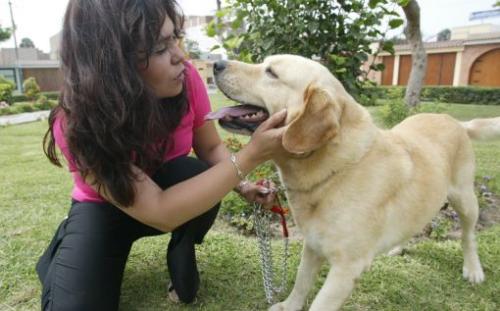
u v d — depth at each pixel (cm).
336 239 201
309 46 334
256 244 304
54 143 191
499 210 376
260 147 185
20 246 301
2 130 1067
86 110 158
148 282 257
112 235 215
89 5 157
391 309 233
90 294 194
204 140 261
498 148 668
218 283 255
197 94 244
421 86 623
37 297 239
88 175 181
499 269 276
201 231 242
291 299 234
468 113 1302
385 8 320
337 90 208
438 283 259
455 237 330
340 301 202
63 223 233
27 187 462
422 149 240
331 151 197
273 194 236
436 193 236
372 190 200
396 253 294
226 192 186
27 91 2631
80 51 157
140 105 167
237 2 341
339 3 324
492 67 2328
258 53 352
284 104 211
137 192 180
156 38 164
